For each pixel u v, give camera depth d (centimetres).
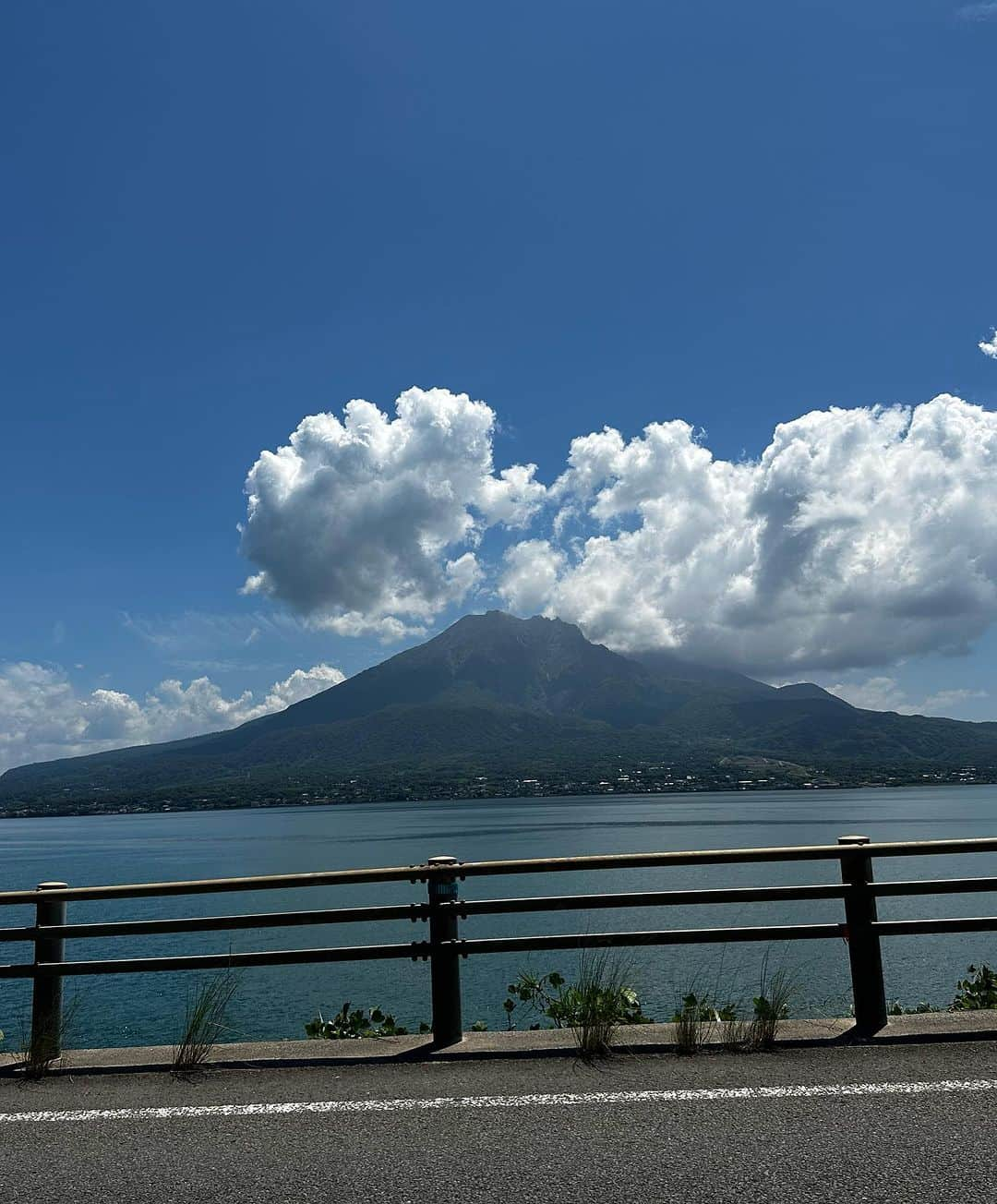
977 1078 509
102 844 13700
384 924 3475
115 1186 408
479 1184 395
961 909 3344
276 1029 1894
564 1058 584
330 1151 440
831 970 2025
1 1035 747
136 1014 2045
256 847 10962
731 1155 415
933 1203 362
